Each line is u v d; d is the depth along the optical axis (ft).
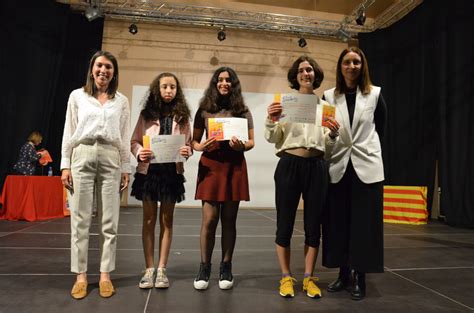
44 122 21.16
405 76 22.35
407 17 22.25
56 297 6.06
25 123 20.45
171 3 22.79
